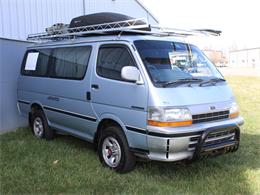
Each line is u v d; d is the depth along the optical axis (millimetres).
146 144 4602
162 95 4496
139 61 4805
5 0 9219
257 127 8508
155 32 5434
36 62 7176
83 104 5691
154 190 4504
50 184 4629
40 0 10414
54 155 5918
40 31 10445
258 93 16125
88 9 12680
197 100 4715
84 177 4879
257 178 5008
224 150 4992
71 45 6172
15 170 5121
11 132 7781
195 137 4562
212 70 5609
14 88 8188
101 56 5438
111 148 5246
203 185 4691
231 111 5137
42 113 7043
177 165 5426
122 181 4777
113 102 5066
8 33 9352
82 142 6863
